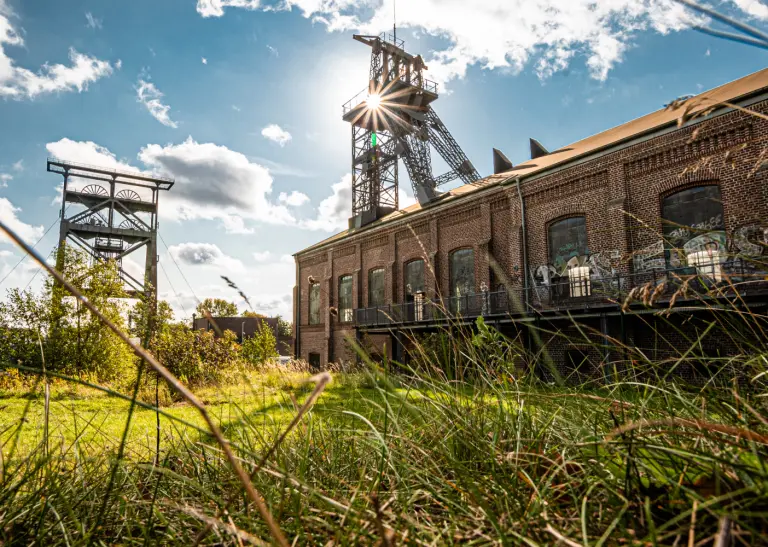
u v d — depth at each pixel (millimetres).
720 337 7840
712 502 771
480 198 17719
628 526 1000
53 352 12844
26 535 1361
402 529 1117
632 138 12930
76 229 38469
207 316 1137
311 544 1160
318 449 2039
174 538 1309
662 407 1521
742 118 10820
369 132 28328
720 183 11242
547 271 15195
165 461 1894
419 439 1819
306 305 28906
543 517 1032
